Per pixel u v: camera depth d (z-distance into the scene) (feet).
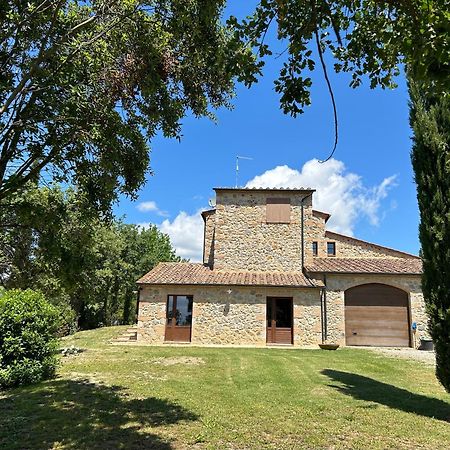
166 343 61.11
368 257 79.46
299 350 54.34
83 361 40.75
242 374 34.71
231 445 17.70
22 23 14.61
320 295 62.39
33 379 30.30
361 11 12.54
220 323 61.52
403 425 21.07
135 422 20.68
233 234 69.87
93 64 16.29
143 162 18.30
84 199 18.44
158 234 140.36
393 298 63.52
